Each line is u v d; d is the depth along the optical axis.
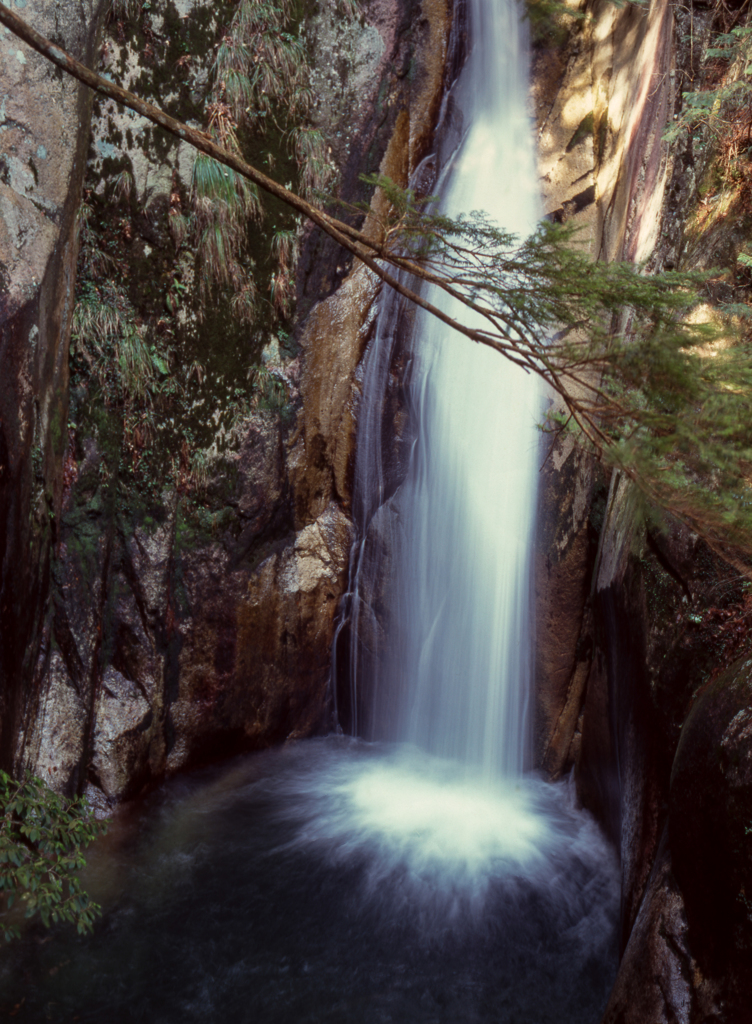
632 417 2.80
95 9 6.20
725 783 3.79
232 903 6.55
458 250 3.17
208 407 7.75
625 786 6.02
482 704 8.95
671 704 5.13
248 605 8.38
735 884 3.64
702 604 5.01
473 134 9.02
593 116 8.84
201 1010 5.43
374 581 9.27
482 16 8.80
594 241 8.68
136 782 7.53
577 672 8.62
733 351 2.79
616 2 7.73
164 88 6.99
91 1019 5.25
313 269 8.13
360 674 9.48
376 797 8.41
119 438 7.16
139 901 6.46
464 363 8.74
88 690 7.02
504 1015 5.54
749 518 2.59
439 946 6.22
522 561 8.62
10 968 5.55
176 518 7.68
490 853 7.47
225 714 8.38
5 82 5.35
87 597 6.91
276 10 7.43
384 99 8.29
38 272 5.32
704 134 6.48
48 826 5.41
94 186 6.74
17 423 5.21
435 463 8.99
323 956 6.05
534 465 8.47
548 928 6.49
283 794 8.33
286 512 8.62
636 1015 4.08
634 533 6.11
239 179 7.34
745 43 6.12
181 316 7.40
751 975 3.47
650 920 4.31
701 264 5.89
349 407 8.74
